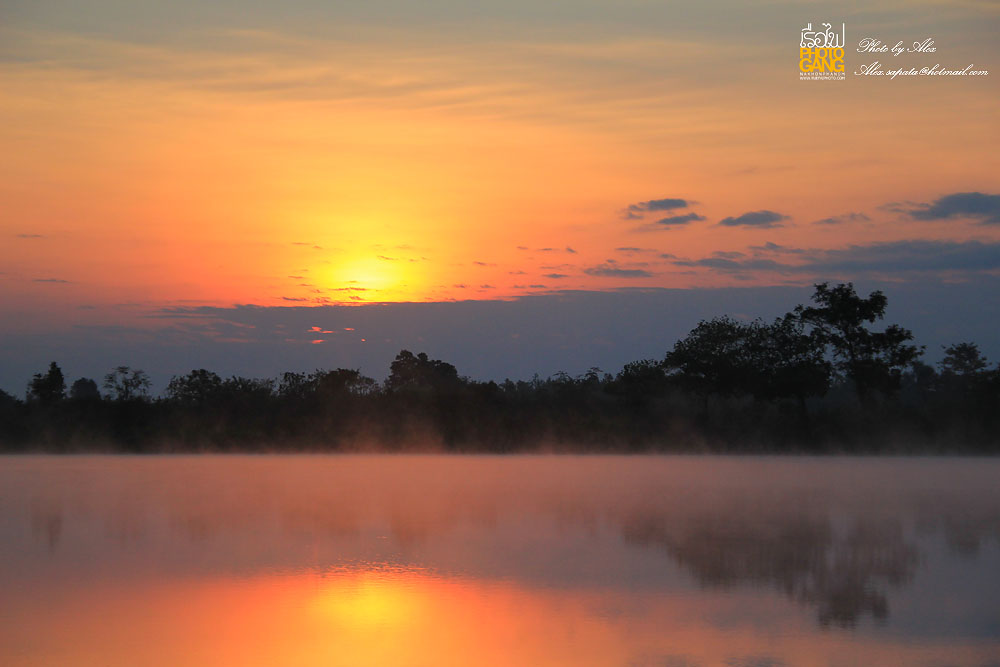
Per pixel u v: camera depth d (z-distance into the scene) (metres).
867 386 79.81
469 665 14.95
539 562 23.92
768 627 17.23
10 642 16.27
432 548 26.12
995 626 17.27
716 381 80.00
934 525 31.58
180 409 86.25
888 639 16.33
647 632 16.84
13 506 36.84
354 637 16.67
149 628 17.28
